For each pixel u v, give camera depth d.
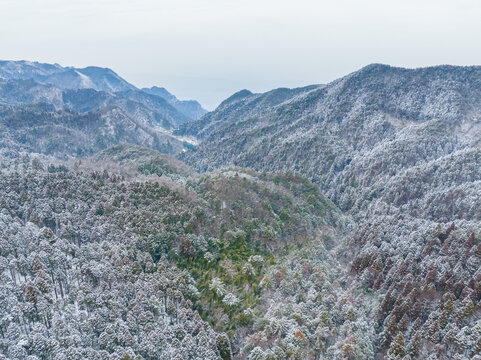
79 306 109.69
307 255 148.50
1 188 170.75
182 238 148.50
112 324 100.31
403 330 101.12
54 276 120.88
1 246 120.94
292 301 116.25
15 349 83.62
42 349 87.38
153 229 150.38
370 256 143.00
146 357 95.75
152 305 113.31
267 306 119.94
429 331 94.88
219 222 169.12
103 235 147.88
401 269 126.75
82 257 126.81
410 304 107.56
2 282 105.56
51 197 170.75
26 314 96.69
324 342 100.69
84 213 160.38
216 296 128.38
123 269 124.19
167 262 139.00
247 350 101.75
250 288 131.25
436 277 119.88
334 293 122.62
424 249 138.75
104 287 115.75
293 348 94.50
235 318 118.25
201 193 198.88
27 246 128.62
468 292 106.06
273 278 131.50
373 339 101.19
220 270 141.38
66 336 92.31
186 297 124.69
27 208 157.38
